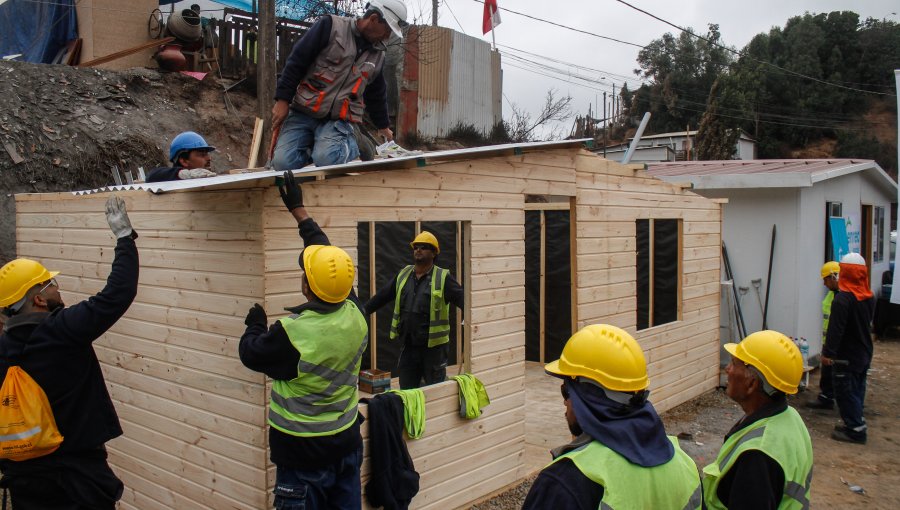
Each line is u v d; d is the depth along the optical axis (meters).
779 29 51.69
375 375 4.90
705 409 7.96
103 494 3.26
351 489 3.42
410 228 7.80
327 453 3.20
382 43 4.91
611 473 1.86
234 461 3.78
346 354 3.23
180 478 4.13
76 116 9.96
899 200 9.20
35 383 3.07
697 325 8.40
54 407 3.14
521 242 5.44
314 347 3.09
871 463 6.41
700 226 8.42
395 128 17.19
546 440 6.48
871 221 12.53
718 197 9.88
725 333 9.19
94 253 4.73
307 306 3.18
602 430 1.93
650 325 8.74
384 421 4.16
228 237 3.76
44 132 9.38
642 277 9.00
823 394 8.12
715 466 2.72
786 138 43.75
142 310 4.38
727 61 45.88
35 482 3.13
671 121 45.00
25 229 5.48
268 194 3.60
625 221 6.99
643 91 46.94
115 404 4.64
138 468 4.46
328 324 3.15
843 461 6.46
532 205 9.41
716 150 35.81
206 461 3.95
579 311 6.33
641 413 2.00
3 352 3.13
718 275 8.90
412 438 4.46
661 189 7.62
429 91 17.77
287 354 3.05
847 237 10.86
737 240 9.73
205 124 11.90
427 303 5.48
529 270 9.64
